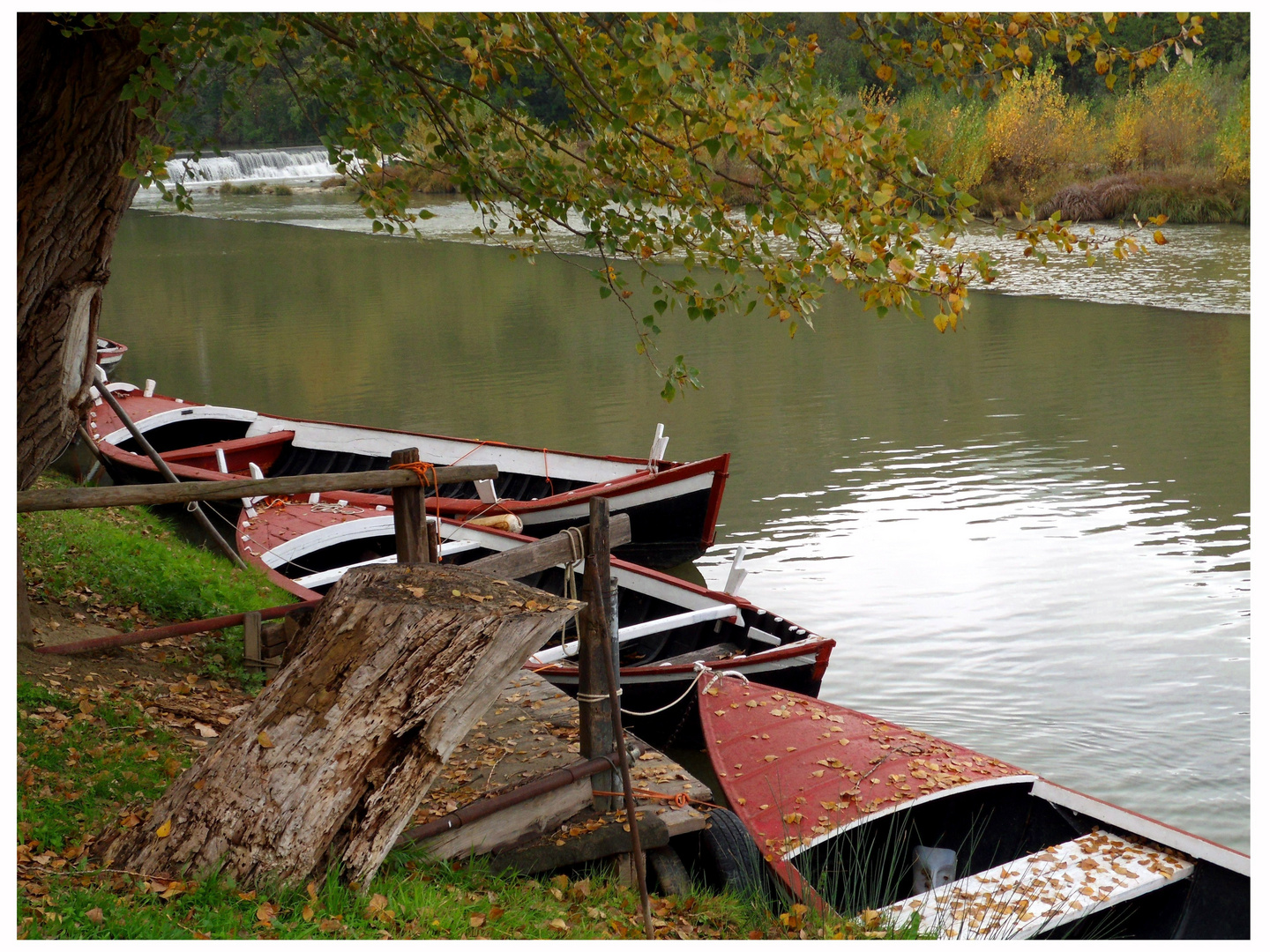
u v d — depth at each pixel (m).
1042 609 9.88
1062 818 6.20
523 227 7.48
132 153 6.16
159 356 23.14
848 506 12.98
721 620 9.19
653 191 6.82
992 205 38.28
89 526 9.68
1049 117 41.31
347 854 4.14
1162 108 40.72
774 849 5.75
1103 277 27.56
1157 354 19.45
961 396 17.59
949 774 6.32
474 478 5.50
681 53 5.12
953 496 13.09
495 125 7.12
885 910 5.42
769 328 23.75
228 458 14.53
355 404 18.73
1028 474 13.72
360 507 12.29
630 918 4.74
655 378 19.70
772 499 13.38
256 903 3.98
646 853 5.33
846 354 21.05
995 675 8.77
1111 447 14.56
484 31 6.02
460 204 48.38
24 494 4.93
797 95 5.60
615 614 5.30
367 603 4.06
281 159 68.31
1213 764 7.41
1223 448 14.22
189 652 7.35
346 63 6.69
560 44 5.97
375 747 4.03
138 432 10.66
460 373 20.70
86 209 6.14
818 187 5.54
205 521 10.87
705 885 5.45
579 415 17.44
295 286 31.94
